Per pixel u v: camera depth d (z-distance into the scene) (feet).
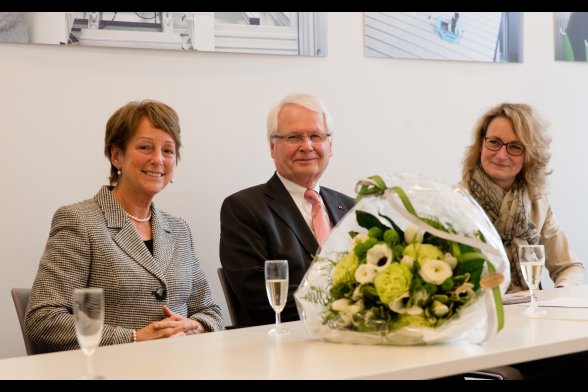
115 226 8.89
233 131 12.30
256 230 10.22
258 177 12.51
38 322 8.18
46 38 11.00
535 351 5.78
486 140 11.70
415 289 5.96
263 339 6.61
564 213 15.20
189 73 11.97
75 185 11.24
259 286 9.81
